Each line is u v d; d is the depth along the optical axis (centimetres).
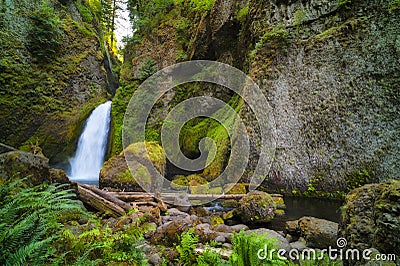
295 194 848
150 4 1980
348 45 838
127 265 282
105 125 1658
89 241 292
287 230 532
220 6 1423
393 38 756
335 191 780
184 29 1716
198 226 477
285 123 921
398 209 241
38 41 1488
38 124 1352
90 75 1781
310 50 920
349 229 301
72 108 1551
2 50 1323
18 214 260
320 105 860
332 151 808
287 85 948
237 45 1373
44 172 445
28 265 189
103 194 586
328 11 911
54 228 278
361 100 783
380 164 714
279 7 1048
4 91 1266
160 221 505
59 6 1828
